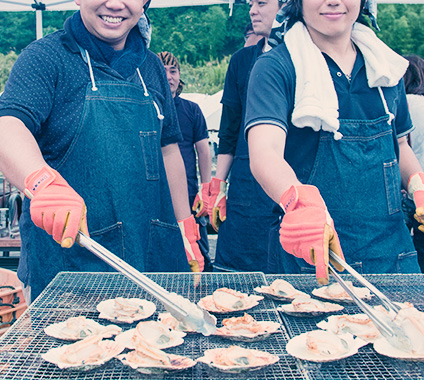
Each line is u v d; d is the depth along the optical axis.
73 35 1.94
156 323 1.33
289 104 1.77
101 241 1.94
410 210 3.09
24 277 1.96
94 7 1.84
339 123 1.77
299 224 1.24
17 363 1.15
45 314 1.41
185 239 2.39
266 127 1.65
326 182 1.80
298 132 1.80
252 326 1.32
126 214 1.96
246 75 3.06
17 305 2.26
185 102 4.32
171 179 2.40
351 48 1.87
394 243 1.88
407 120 2.07
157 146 2.09
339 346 1.21
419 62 3.34
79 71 1.92
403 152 2.09
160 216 2.13
